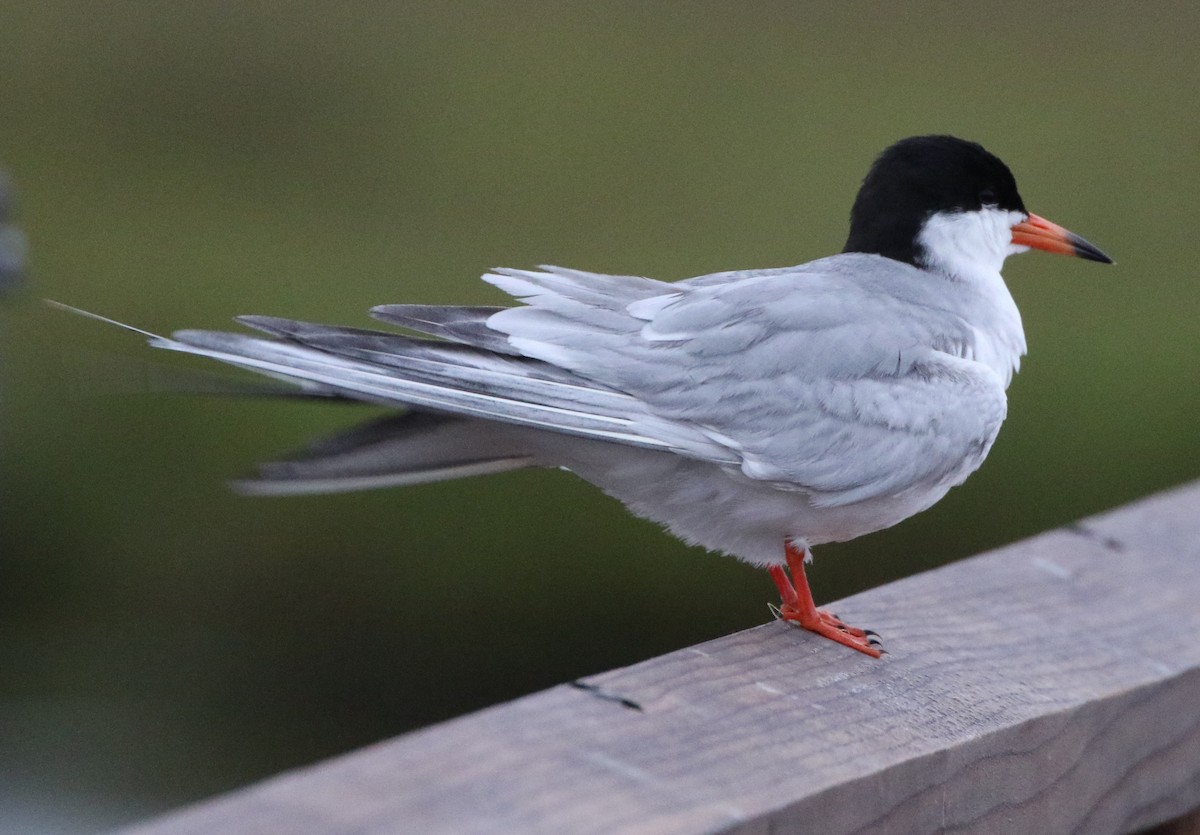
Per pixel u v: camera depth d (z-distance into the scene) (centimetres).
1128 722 508
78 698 1282
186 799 1230
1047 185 1856
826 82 2180
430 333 596
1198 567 618
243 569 1284
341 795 363
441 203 1816
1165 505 681
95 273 1522
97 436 1295
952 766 453
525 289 638
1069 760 490
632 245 1705
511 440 625
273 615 1286
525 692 1275
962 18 2428
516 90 2145
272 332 548
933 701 485
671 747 424
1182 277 1612
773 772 419
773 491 636
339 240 1678
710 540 659
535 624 1275
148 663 1288
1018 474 1312
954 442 656
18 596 1295
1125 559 625
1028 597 589
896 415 645
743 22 2403
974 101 2112
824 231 1739
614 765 406
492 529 1266
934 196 727
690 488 637
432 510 1265
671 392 625
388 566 1275
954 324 689
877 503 650
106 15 2298
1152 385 1381
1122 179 1877
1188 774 530
